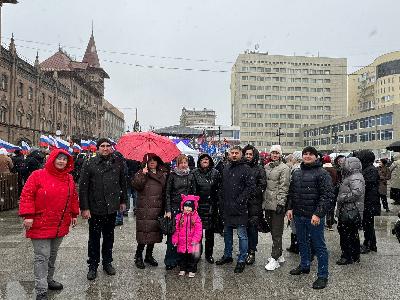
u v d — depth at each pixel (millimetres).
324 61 138125
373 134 82688
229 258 7012
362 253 7871
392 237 9398
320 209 5801
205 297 5309
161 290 5562
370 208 7945
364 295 5461
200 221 6324
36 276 5039
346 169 7156
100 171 6109
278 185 6801
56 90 53219
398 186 13789
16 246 7910
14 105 39906
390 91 127250
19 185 14844
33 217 5059
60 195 5172
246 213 6535
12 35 40594
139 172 6598
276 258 6781
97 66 89125
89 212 6043
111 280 5984
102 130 85188
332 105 137250
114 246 8164
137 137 7918
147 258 6930
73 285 5730
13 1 32688
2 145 19031
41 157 14906
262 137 134125
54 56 63500
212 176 6793
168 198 6461
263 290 5625
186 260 6340
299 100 136500
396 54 127875
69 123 59938
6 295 5262
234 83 145875
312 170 6168
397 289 5719
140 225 6543
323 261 5848
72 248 7883
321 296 5410
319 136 114312
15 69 40125
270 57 135750
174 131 22719
